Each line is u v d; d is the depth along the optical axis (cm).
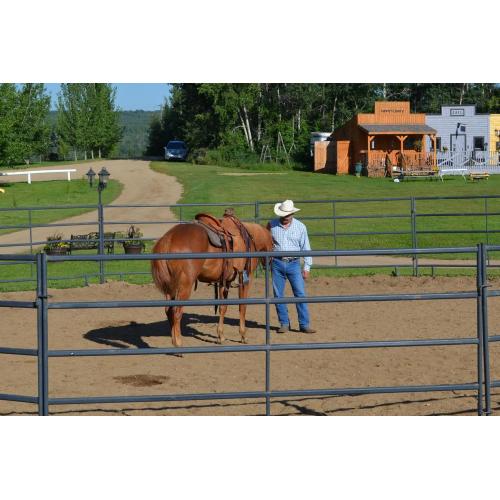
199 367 950
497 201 3462
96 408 783
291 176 4838
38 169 5756
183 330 1199
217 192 3784
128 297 1538
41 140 5997
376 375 900
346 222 2850
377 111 5141
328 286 1633
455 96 7594
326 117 6775
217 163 5978
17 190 4241
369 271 1898
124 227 2934
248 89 6369
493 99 7519
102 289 1634
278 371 923
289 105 6606
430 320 1245
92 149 8469
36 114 5859
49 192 4106
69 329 1209
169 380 888
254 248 1120
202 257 667
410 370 923
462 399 795
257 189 3950
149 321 1279
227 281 1095
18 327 1227
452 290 1564
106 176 1697
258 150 6341
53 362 989
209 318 1305
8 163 5056
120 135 8925
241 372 920
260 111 6450
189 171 5097
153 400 673
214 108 6331
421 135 5175
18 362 991
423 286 1611
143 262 2164
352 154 5181
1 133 4925
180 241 993
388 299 686
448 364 952
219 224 1061
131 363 979
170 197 3750
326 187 4072
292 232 1159
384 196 3647
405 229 2627
